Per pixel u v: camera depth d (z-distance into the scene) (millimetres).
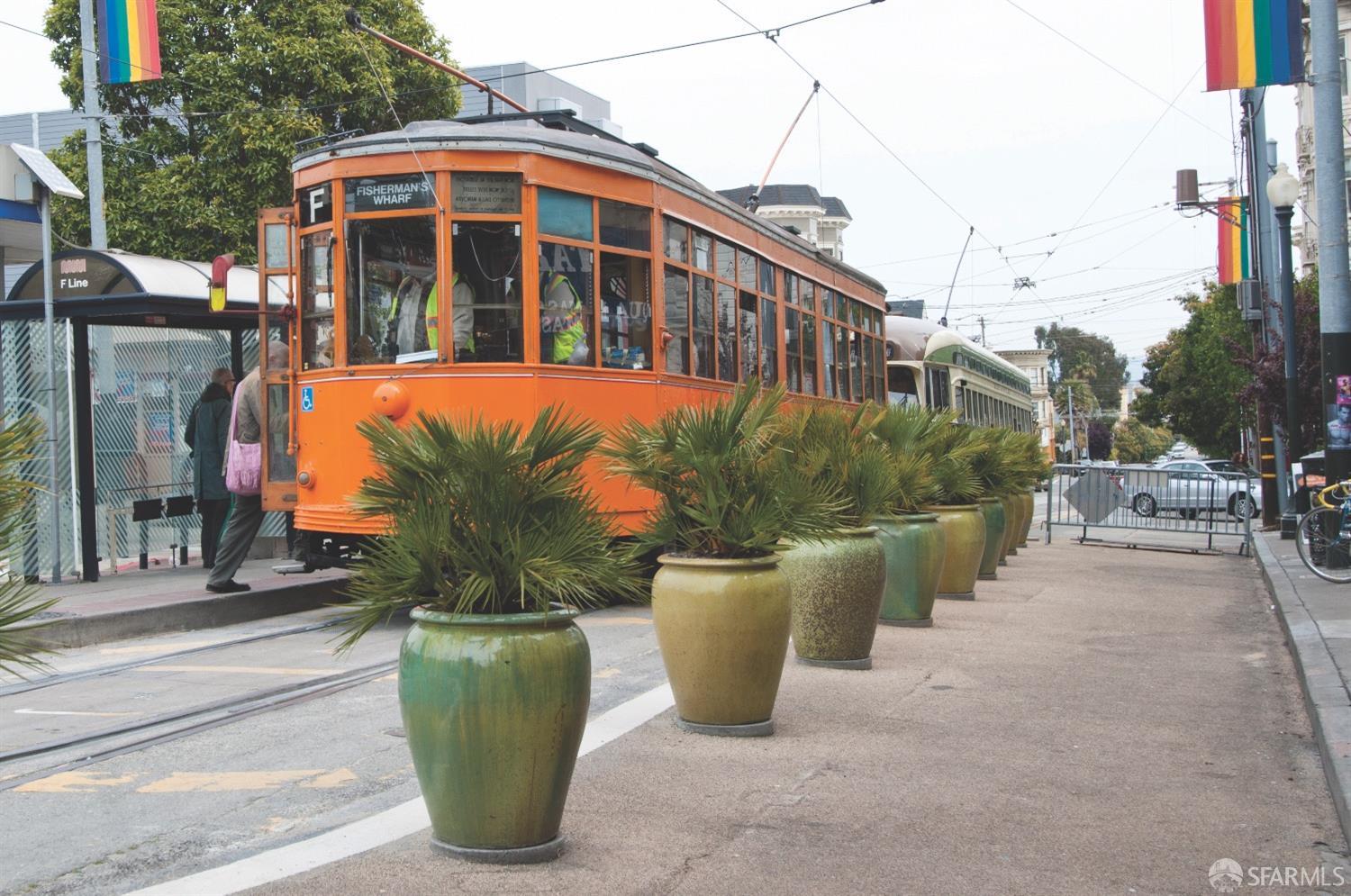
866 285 19406
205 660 8914
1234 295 41656
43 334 13250
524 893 4105
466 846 4426
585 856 4492
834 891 4199
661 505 6570
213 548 13883
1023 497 18234
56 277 12859
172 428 15141
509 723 4293
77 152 22328
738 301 13406
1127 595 13266
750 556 6430
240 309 13383
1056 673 8297
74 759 6074
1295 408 18859
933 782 5551
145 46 17719
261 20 22297
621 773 5625
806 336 15969
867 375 19469
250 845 4746
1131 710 7148
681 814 5023
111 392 14367
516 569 4293
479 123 11750
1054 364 109500
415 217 9930
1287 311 18688
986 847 4676
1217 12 13836
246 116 21484
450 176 9914
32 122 37156
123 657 9016
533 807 4391
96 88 18328
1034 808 5184
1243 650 9492
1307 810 5211
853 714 6891
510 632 4332
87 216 21672
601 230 10711
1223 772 5816
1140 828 4949
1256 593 13938
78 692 7770
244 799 5359
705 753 5988
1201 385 49906
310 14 22078
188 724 6801
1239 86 13805
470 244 9938
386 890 4137
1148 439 119375
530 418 9938
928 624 10305
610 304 10805
